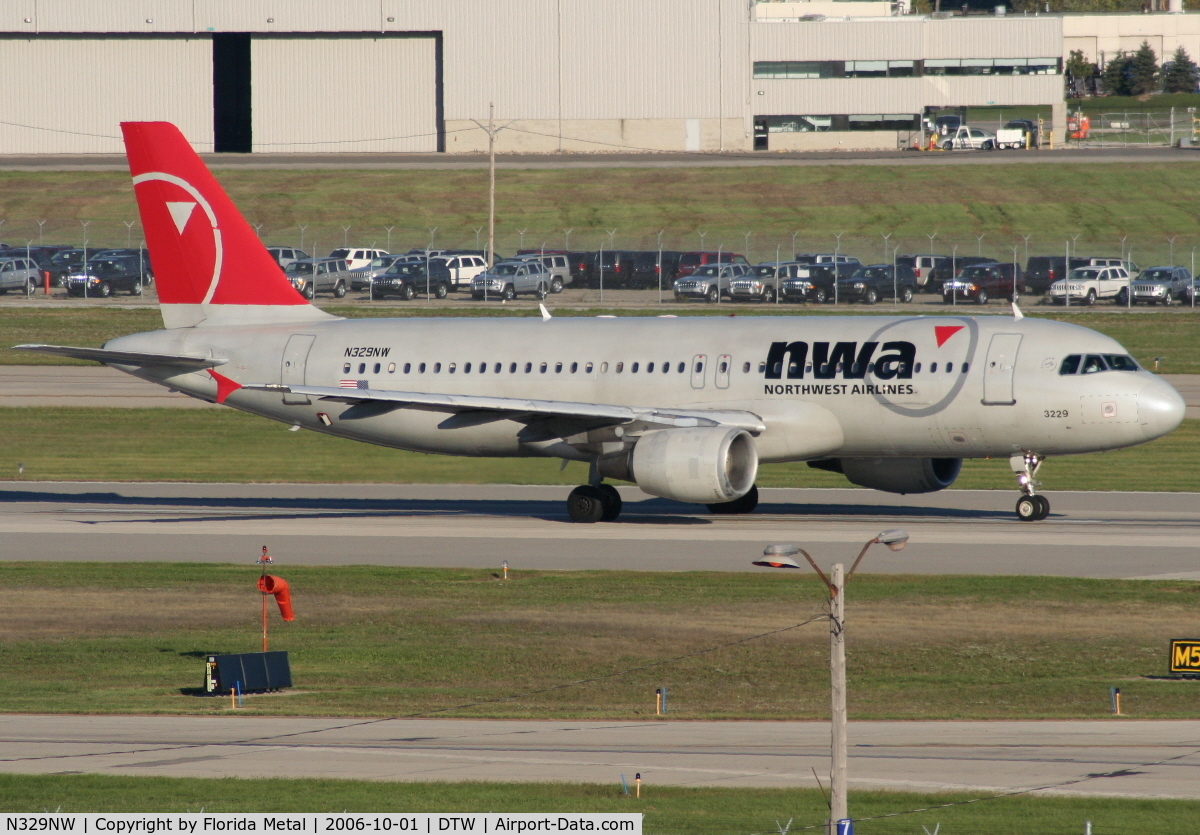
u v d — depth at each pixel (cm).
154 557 15162
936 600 12712
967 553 14762
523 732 8738
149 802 7144
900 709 9562
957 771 7644
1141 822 6744
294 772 7706
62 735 8650
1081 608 12375
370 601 13062
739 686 10300
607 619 12256
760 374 16688
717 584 13512
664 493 16050
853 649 11225
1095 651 11075
